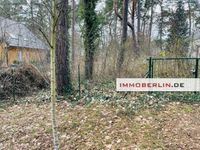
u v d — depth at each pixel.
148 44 14.83
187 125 5.85
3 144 5.75
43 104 8.14
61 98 8.28
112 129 5.74
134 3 22.25
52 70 4.11
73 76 10.41
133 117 6.32
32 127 6.32
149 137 5.31
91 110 6.93
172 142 5.08
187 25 30.66
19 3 5.62
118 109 6.80
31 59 12.59
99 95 8.25
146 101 7.45
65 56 8.73
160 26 30.83
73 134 5.70
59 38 8.59
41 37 7.50
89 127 5.93
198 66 8.81
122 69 9.65
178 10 31.12
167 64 9.13
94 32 12.11
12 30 24.70
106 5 19.17
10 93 9.60
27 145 5.54
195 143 5.02
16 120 6.93
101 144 5.17
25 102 8.65
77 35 14.49
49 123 6.40
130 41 13.34
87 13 12.17
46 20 5.18
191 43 11.23
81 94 8.47
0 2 6.15
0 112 7.88
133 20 22.45
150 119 6.19
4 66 11.37
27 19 5.55
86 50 11.43
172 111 6.70
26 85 10.20
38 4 4.97
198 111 6.72
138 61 10.13
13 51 23.50
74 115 6.70
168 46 10.89
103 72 10.38
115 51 10.70
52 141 5.51
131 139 5.27
